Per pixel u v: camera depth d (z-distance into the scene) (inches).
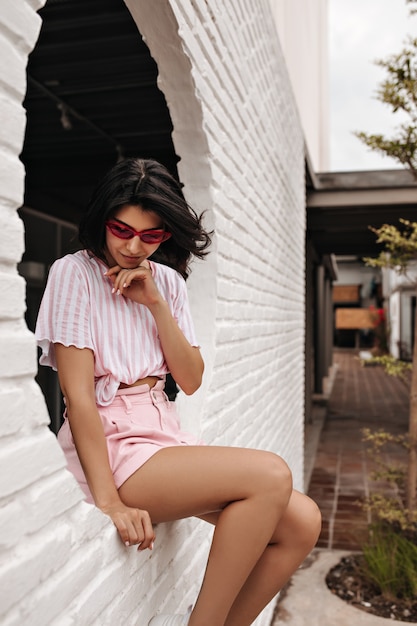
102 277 55.8
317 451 332.8
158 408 57.9
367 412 470.0
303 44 326.6
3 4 34.1
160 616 58.3
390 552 157.0
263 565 59.6
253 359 118.8
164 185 51.7
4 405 34.9
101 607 46.9
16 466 35.9
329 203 301.0
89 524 44.5
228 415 93.8
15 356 35.8
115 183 50.5
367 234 411.2
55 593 40.0
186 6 69.3
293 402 200.7
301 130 226.8
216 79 84.6
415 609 144.2
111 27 113.0
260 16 125.5
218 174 84.5
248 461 52.2
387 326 1019.3
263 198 131.5
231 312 94.6
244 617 60.7
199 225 55.1
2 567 35.0
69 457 54.7
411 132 176.9
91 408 49.3
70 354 49.9
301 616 141.4
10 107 35.3
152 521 54.7
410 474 184.7
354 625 136.9
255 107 119.8
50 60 126.7
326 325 720.3
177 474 51.6
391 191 294.0
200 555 79.4
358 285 1227.2
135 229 51.6
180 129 78.5
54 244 225.1
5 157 34.8
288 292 186.1
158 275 62.9
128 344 55.8
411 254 191.0
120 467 52.7
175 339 57.1
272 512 52.1
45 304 51.5
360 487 259.6
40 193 216.1
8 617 35.8
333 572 166.2
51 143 187.3
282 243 169.5
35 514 37.9
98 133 175.3
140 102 151.6
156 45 70.0
